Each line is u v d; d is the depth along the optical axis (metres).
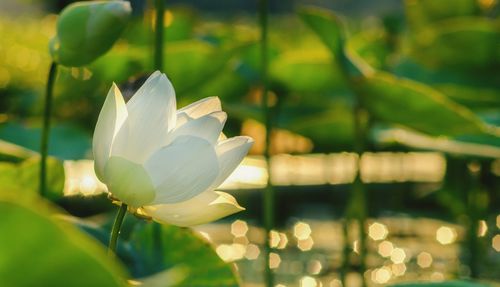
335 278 4.40
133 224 2.94
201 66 3.23
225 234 5.20
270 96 4.66
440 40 4.55
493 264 4.72
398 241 5.07
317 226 5.39
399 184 5.87
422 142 4.07
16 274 1.84
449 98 4.28
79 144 3.49
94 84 3.79
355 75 3.19
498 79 4.66
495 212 5.09
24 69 6.71
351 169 5.94
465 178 4.94
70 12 2.45
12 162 2.90
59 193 2.69
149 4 3.28
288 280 4.32
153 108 2.15
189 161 2.14
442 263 4.70
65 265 1.84
